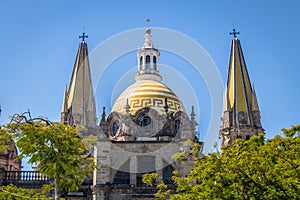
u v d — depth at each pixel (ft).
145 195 238.89
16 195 157.28
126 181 250.37
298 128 143.95
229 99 277.23
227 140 269.23
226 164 145.18
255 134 269.44
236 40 291.58
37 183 239.09
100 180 239.71
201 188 159.22
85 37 291.38
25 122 144.36
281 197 136.87
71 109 269.23
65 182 152.35
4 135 142.51
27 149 140.97
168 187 238.07
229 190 142.82
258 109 275.39
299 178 132.87
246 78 281.95
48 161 141.38
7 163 311.27
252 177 139.54
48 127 145.18
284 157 136.67
